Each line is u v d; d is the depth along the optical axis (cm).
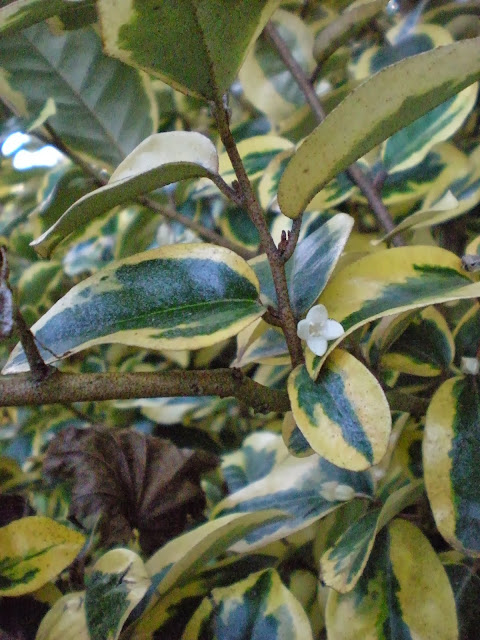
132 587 14
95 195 11
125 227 31
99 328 12
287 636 15
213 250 13
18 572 14
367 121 10
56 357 12
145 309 12
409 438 19
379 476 19
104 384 12
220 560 18
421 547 16
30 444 32
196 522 20
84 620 14
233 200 12
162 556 16
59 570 15
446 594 15
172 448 18
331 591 16
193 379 12
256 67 28
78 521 17
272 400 13
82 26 18
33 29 21
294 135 27
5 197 41
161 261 13
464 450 14
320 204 24
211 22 10
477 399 15
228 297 13
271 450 26
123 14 10
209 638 15
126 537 17
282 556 19
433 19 28
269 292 15
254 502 19
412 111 11
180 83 11
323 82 31
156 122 24
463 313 24
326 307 14
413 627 15
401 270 15
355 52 30
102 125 24
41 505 25
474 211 27
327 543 19
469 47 10
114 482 17
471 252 17
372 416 12
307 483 19
